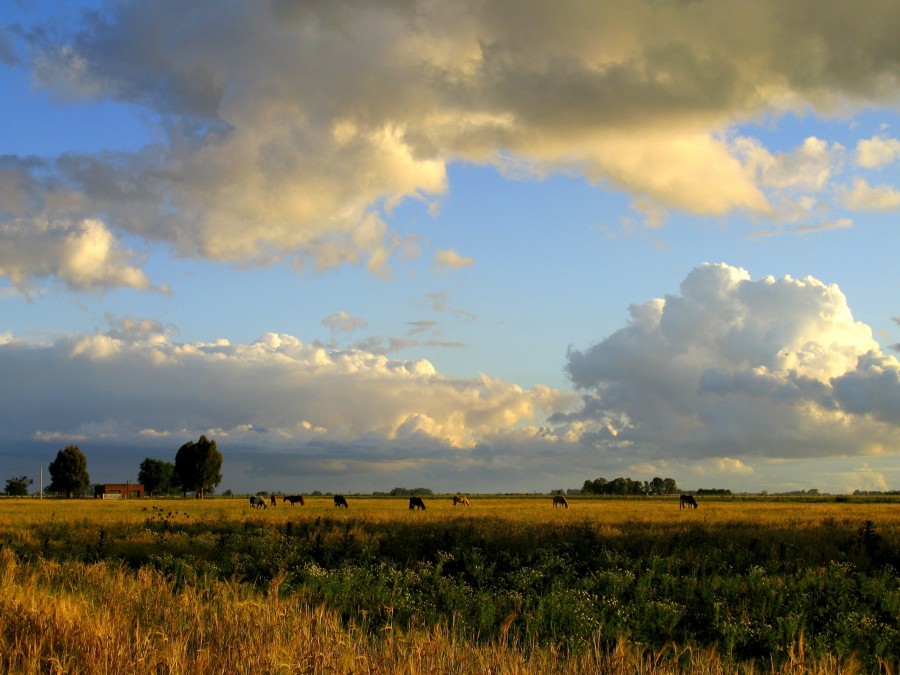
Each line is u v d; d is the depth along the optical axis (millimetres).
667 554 23562
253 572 19281
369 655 8547
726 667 10344
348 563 19938
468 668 8281
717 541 26172
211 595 12859
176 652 8023
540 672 8578
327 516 38750
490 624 12938
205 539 27094
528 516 39812
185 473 139625
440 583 17078
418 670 8039
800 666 9898
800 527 31500
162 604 11305
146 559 22234
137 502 85312
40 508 57188
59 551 23703
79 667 7824
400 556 23609
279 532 30859
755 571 18484
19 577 14109
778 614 14570
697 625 14148
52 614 9359
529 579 17656
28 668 7695
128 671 7680
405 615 13594
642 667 9469
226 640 8859
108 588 13164
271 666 7836
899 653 11992
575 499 109688
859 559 22188
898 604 15352
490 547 24984
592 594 16172
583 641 11711
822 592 16484
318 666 7965
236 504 77625
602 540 26031
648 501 98750
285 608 10492
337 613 11234
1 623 9055
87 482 141500
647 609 14469
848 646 11891
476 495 152625
